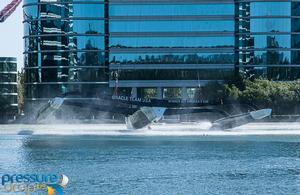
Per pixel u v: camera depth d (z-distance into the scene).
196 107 183.38
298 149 133.12
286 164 110.69
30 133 169.50
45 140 152.75
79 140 152.50
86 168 105.56
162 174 99.19
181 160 115.94
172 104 181.12
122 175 98.06
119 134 165.12
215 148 135.38
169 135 163.12
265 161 114.62
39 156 121.44
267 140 152.00
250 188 86.94
